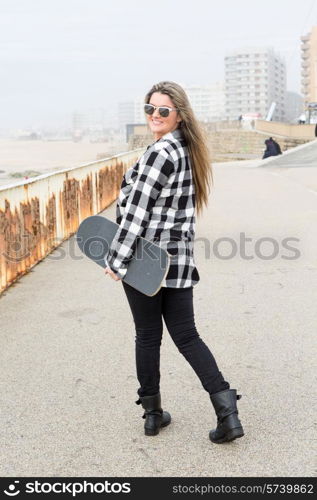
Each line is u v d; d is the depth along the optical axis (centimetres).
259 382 414
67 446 334
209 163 332
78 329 532
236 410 327
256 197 1414
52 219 870
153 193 310
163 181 312
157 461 318
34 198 783
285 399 388
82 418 367
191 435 345
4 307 605
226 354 467
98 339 505
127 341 499
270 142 3030
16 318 568
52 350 482
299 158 2736
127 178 330
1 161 7638
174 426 356
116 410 377
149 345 338
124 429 353
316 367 438
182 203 320
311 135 5303
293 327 526
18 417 369
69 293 652
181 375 427
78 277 720
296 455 321
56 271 753
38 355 471
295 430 348
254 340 496
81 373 434
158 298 332
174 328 331
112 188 1388
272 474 305
